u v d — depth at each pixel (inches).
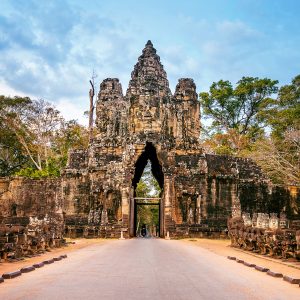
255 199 2127.2
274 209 2135.8
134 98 2166.6
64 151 3053.6
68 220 2030.0
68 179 2098.9
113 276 615.2
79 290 505.7
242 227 1259.8
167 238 1911.9
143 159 2282.2
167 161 2058.3
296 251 878.4
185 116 2214.6
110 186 2032.5
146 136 2082.9
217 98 3356.3
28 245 950.4
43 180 2155.5
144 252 1032.8
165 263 784.9
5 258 821.2
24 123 3056.1
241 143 3090.6
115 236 1937.7
